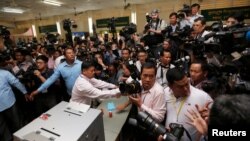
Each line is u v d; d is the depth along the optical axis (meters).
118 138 1.62
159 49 3.08
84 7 9.05
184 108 1.31
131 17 9.13
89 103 1.96
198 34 2.27
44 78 2.73
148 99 1.51
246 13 6.82
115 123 1.68
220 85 1.46
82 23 10.53
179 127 1.03
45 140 0.76
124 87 1.58
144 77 1.50
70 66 2.56
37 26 12.31
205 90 1.48
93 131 0.90
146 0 8.00
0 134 2.26
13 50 4.00
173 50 2.58
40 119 0.91
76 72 2.55
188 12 3.15
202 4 7.50
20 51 3.77
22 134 0.81
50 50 3.87
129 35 4.98
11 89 2.38
